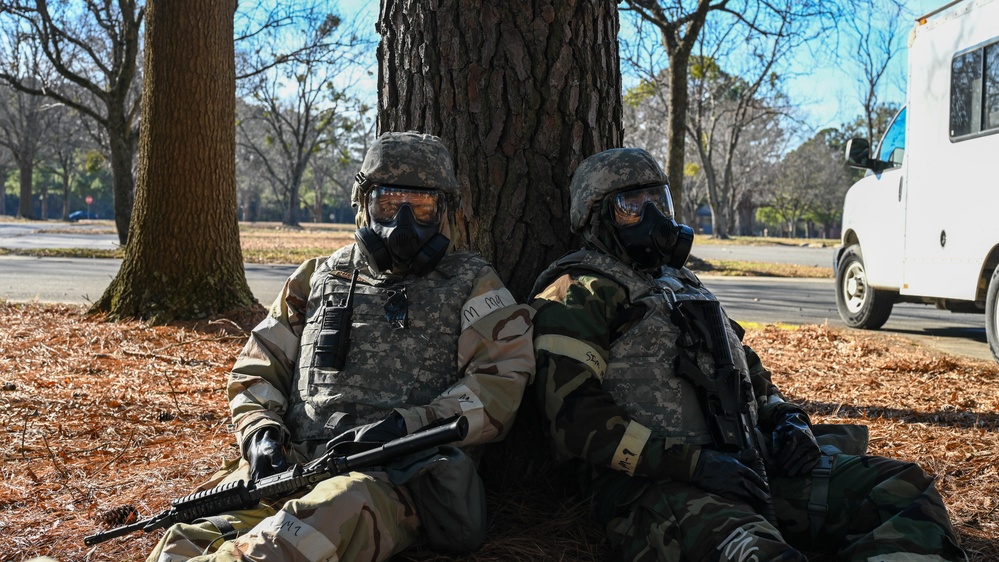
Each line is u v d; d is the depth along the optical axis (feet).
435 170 9.04
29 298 34.19
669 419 8.67
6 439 13.84
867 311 30.27
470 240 10.84
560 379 8.50
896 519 7.82
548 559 8.83
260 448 8.39
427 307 8.89
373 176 9.00
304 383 8.96
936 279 25.16
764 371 10.34
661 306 8.96
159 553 7.35
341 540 7.22
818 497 8.62
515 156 10.78
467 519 8.07
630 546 8.27
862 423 15.62
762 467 8.43
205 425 14.99
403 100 11.14
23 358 20.58
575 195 9.81
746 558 7.10
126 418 15.28
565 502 9.87
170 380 18.15
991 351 23.09
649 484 8.34
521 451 10.37
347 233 149.28
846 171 239.50
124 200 66.08
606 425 8.30
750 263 72.84
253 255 67.77
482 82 10.74
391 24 11.39
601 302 8.85
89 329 24.49
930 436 14.48
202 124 26.07
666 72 88.07
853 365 21.97
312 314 9.28
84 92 135.95
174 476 11.98
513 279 10.83
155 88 25.89
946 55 24.48
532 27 10.73
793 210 250.37
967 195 23.57
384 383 8.67
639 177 9.30
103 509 10.59
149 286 26.35
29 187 201.77
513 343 8.81
